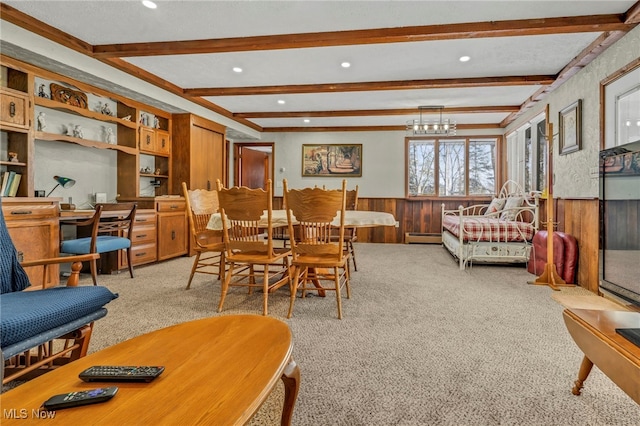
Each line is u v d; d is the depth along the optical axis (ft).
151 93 14.05
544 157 15.75
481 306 8.77
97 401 2.58
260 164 26.12
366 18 8.98
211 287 10.57
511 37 9.95
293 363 3.75
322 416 4.28
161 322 7.51
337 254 8.65
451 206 21.89
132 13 8.85
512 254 13.55
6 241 5.54
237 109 19.06
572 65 11.26
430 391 4.84
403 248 19.69
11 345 3.99
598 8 8.39
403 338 6.71
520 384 5.03
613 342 3.86
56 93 11.62
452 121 20.45
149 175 15.46
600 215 5.97
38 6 8.54
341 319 7.77
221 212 8.57
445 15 8.81
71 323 4.77
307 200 7.99
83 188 13.06
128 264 11.73
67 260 5.53
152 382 2.91
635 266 5.08
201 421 2.38
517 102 16.93
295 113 19.43
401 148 22.47
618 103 9.30
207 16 8.98
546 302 9.14
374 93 15.70
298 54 11.47
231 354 3.47
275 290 10.31
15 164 9.82
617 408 4.44
